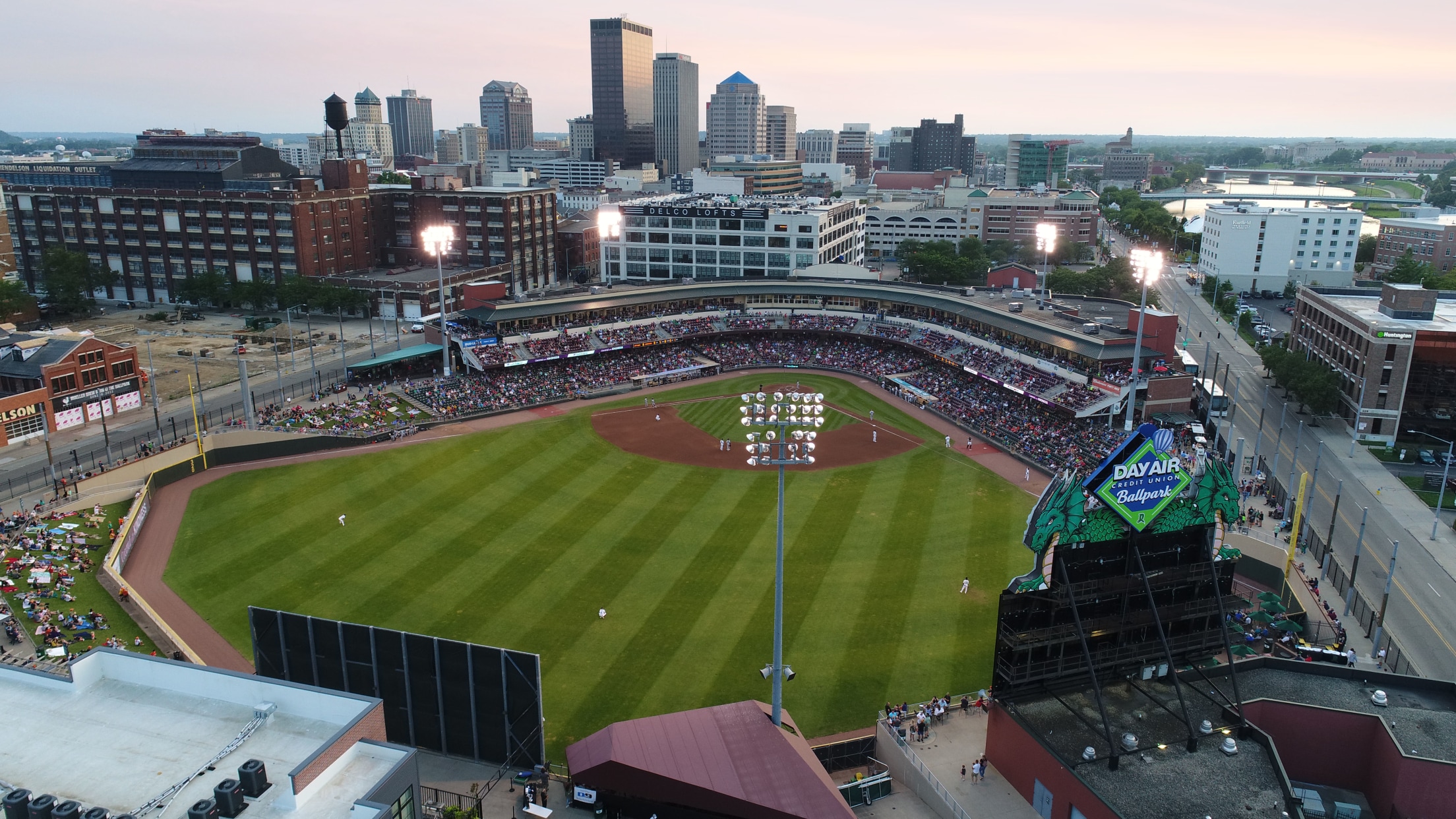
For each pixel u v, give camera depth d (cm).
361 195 19688
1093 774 4497
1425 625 6931
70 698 4034
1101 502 4931
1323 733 5059
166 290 19462
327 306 17175
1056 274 19025
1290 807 4300
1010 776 4947
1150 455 4950
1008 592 4941
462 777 4928
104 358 11400
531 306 13650
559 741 5331
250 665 6088
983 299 14138
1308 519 8662
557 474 9744
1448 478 9819
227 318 18038
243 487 9319
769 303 15462
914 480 9612
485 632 6512
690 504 8919
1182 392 10738
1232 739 4753
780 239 18988
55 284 17612
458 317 13988
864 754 5288
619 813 4491
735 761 4450
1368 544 8319
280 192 18038
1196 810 4294
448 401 11956
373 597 7012
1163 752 4706
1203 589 5356
